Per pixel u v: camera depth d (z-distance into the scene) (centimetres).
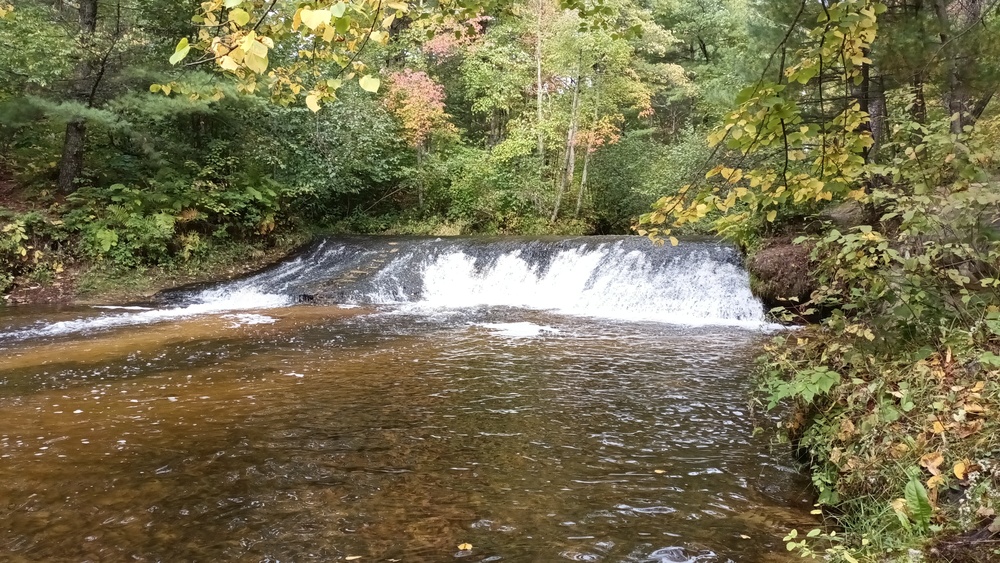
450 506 286
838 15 230
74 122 1175
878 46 547
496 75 1795
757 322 887
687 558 237
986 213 305
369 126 1591
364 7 226
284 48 1170
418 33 1770
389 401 466
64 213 1175
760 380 420
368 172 1694
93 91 1159
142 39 1177
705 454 353
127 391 495
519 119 1816
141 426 405
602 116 1789
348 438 382
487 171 1705
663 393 488
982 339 286
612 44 1528
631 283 1072
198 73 1167
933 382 280
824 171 281
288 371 568
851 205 604
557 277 1183
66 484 310
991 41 493
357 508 284
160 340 727
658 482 313
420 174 1745
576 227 1745
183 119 1355
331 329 812
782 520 269
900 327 320
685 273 1035
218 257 1319
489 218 1766
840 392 314
